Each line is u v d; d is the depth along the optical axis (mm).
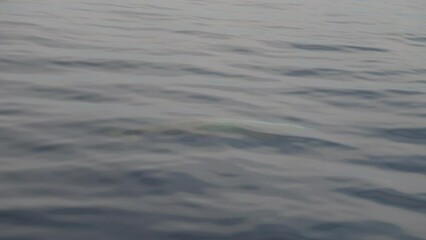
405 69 8156
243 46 8789
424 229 4121
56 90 6418
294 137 5547
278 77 7441
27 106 5910
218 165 4848
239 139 5398
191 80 7070
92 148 5039
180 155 4984
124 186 4430
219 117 5898
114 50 8109
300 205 4316
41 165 4699
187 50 8375
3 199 4160
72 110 5871
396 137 5754
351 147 5438
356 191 4602
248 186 4543
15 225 3857
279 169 4871
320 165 5012
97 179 4512
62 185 4402
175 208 4160
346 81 7465
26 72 6984
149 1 11719
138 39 8781
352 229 4055
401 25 10945
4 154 4871
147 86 6723
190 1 11992
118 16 10219
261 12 11406
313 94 6879
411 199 4531
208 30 9625
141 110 5961
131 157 4895
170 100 6332
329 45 9188
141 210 4109
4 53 7645
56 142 5125
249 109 6223
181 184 4496
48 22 9477
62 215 3994
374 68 8125
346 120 6121
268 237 3889
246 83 7109
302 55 8547
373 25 10844
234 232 3920
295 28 10211
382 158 5250
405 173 4992
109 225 3914
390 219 4215
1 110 5777
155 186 4445
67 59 7555
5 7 10375
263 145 5320
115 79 6914
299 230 3998
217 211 4152
